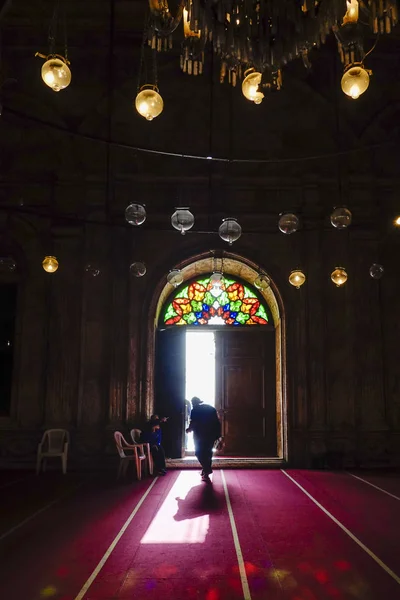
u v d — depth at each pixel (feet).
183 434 38.29
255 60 17.24
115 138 38.19
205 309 40.81
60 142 37.99
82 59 38.60
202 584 13.57
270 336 40.70
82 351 36.09
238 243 37.93
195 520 20.36
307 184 38.11
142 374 36.45
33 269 37.22
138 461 30.58
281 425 37.35
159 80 38.83
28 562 15.34
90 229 37.42
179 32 37.60
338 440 35.65
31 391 35.86
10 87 37.76
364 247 37.76
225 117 38.93
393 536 18.10
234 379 40.50
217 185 38.40
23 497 25.27
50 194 37.65
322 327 36.83
